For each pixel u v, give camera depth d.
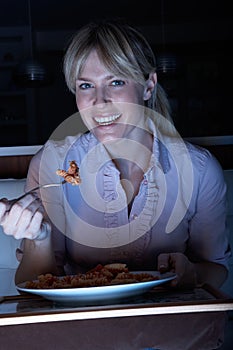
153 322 0.86
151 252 1.46
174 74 4.16
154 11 5.22
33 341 0.82
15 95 5.23
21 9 5.17
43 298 1.03
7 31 5.20
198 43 5.31
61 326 0.86
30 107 5.23
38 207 1.11
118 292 0.93
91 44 1.31
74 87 1.38
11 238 1.84
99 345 0.81
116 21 1.36
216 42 5.30
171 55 4.10
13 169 2.30
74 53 1.33
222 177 1.52
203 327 0.85
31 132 5.26
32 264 1.24
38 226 1.11
